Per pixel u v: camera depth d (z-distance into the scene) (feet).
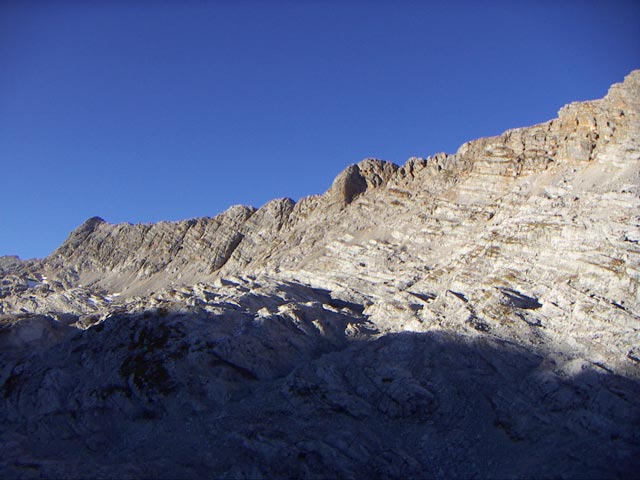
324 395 195.21
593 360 190.19
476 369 197.98
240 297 255.29
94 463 181.68
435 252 285.02
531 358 197.98
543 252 240.73
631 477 154.20
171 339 225.97
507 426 178.29
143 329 234.17
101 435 201.57
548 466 161.48
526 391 186.80
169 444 187.73
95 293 397.19
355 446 175.22
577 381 183.01
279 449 174.60
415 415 187.83
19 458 187.62
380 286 269.23
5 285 431.43
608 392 176.24
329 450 172.86
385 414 189.47
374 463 171.42
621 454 160.45
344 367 206.39
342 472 167.63
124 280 425.28
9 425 214.07
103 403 210.38
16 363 238.27
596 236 234.79
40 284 437.99
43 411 214.07
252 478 167.94
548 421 176.35
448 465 170.60
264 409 194.80
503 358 199.00
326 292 276.62
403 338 214.48
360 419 188.44
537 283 229.25
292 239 356.79
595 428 169.99
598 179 267.39
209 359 214.69
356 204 349.20
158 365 216.33
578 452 163.94
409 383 193.36
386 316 239.71
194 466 175.52
